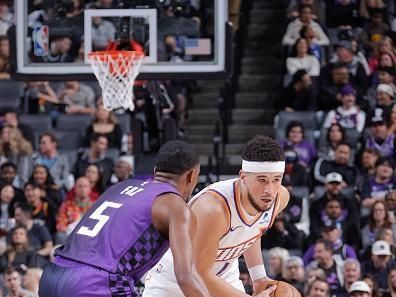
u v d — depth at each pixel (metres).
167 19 12.31
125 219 6.28
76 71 12.39
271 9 20.19
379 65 17.86
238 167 16.69
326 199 14.77
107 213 6.38
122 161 15.13
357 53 17.78
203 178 16.55
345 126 16.59
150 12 12.34
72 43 12.43
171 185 6.46
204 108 18.94
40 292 6.41
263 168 7.04
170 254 7.53
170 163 6.53
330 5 19.14
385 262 13.52
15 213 14.54
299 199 14.84
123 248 6.23
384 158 15.41
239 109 18.66
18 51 12.45
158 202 6.25
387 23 18.98
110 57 12.05
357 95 17.00
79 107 17.62
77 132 16.92
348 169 15.55
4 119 16.50
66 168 15.96
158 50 12.30
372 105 17.30
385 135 16.09
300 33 18.08
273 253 13.31
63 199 15.27
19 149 16.00
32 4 12.48
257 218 7.41
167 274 7.55
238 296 7.17
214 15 12.24
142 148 14.29
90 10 12.41
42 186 15.23
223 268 7.77
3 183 15.43
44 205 14.96
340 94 17.14
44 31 12.45
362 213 14.99
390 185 15.31
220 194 7.24
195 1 12.27
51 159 15.98
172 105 16.05
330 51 18.33
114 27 12.36
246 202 7.23
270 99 18.70
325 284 12.50
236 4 19.16
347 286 12.98
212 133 18.30
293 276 13.06
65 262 6.33
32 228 14.48
